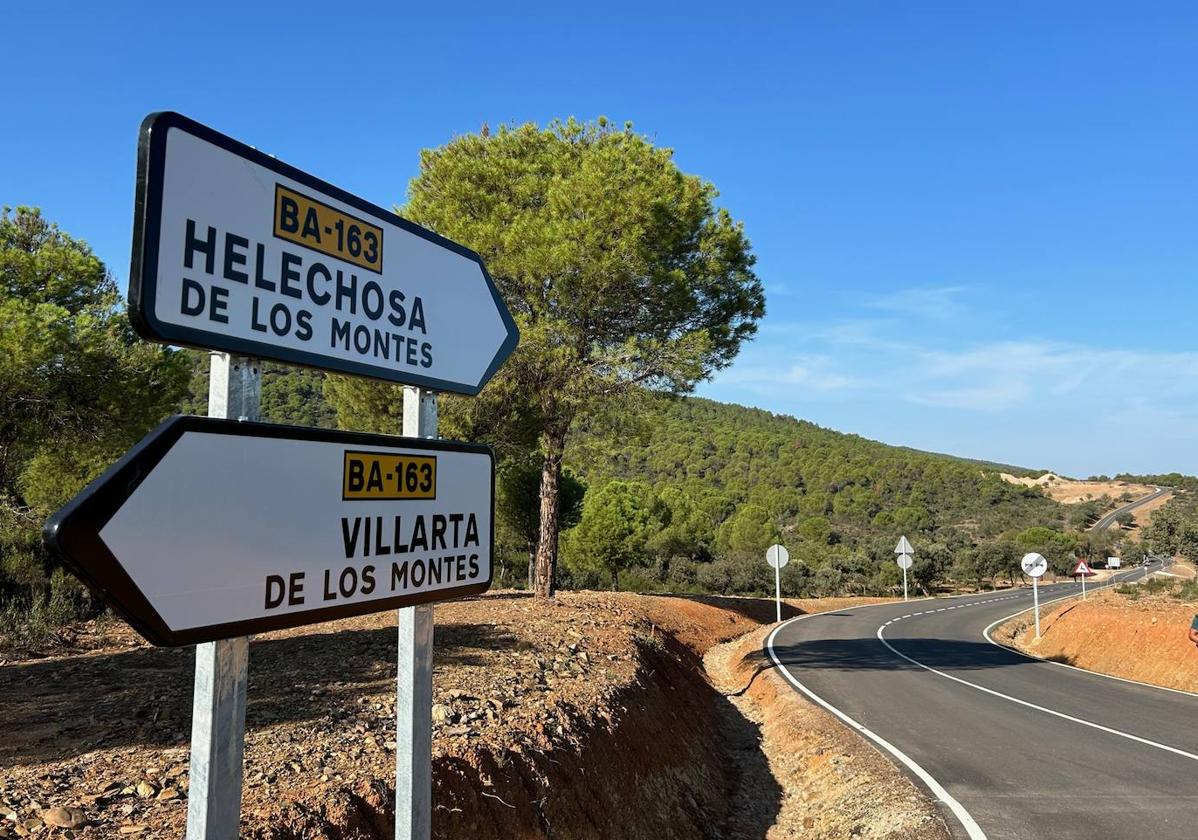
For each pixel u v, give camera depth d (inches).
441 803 158.6
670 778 277.1
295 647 318.0
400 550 85.9
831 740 356.2
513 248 458.3
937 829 239.3
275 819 134.8
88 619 424.5
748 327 573.3
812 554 2445.9
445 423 546.3
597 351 514.6
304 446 73.9
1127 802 267.7
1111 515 4594.0
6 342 338.3
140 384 402.6
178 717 207.2
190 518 61.8
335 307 81.8
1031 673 573.6
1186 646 559.2
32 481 468.1
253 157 73.3
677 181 491.5
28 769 160.1
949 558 2003.0
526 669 303.3
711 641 726.5
